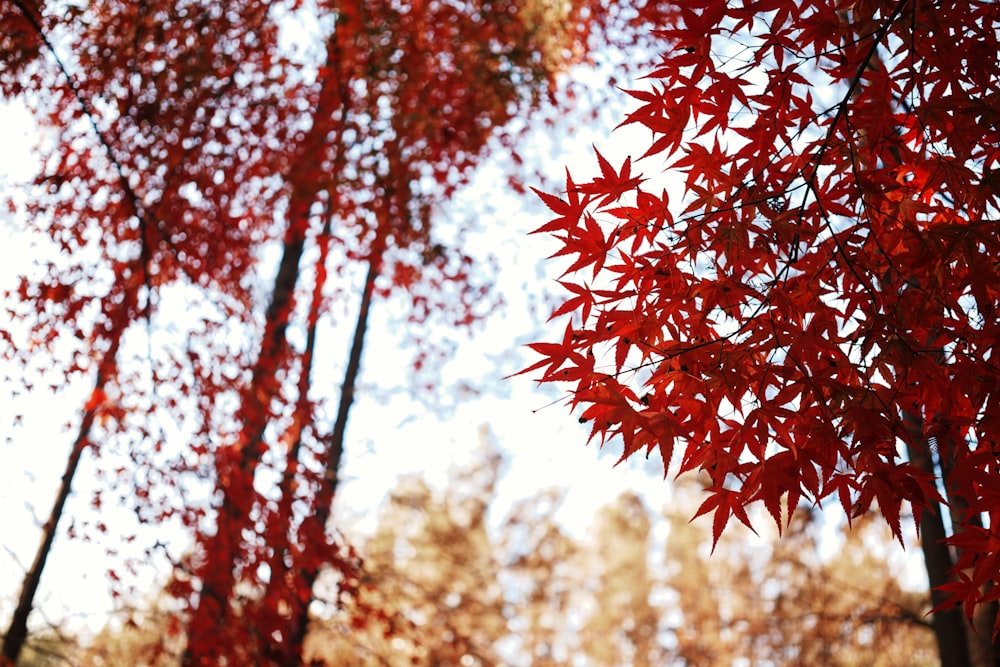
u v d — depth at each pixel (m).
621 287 2.50
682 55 2.43
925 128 2.48
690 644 13.91
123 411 7.05
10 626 6.86
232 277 8.00
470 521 16.05
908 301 2.48
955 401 2.40
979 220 2.38
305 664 7.68
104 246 7.54
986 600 2.27
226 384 7.32
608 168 2.37
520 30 8.78
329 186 8.34
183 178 7.56
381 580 8.93
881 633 8.20
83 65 6.80
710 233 2.49
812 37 2.43
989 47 2.32
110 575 6.85
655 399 2.45
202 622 6.86
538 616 16.75
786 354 2.44
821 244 2.61
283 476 7.35
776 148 2.55
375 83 8.59
